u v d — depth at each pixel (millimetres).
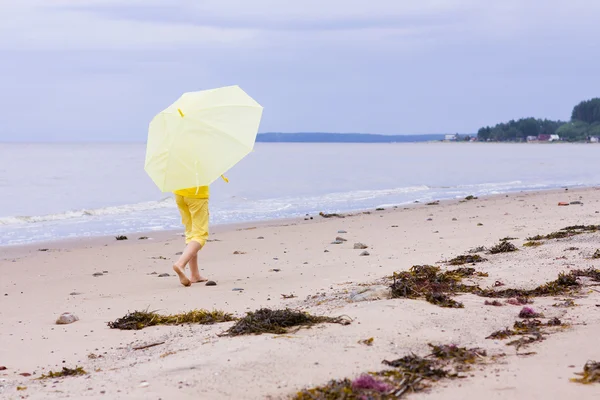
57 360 6281
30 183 37219
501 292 7879
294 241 15703
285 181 41406
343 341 5695
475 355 5309
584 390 4508
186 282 10180
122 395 4652
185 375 4992
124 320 7688
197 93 10375
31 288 10586
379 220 20031
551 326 6141
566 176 47375
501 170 56156
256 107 10453
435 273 9039
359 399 4387
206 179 9758
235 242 15711
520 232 15102
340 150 136500
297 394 4504
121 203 28406
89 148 130375
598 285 8180
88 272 12258
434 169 57312
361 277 10055
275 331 6168
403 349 5484
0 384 5422
